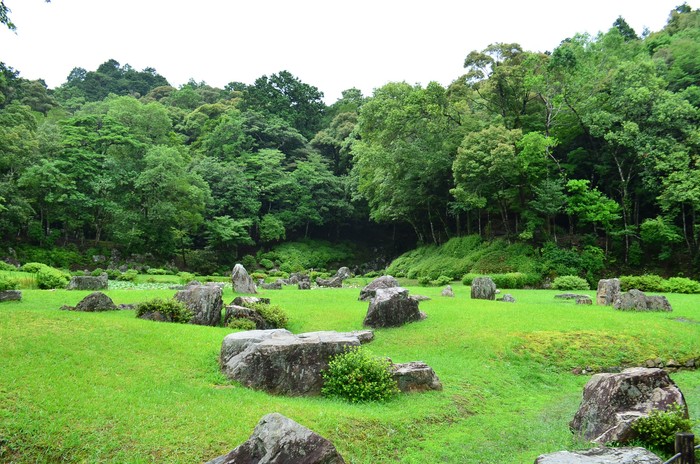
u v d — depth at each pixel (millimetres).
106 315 15688
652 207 43531
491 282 24344
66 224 48250
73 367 9930
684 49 47031
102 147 51562
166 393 9266
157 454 6973
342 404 10062
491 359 14547
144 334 12938
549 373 14195
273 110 75938
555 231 44000
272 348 10922
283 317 17203
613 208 39188
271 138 70125
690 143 37500
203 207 51219
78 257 45625
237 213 57375
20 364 9656
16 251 42781
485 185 40438
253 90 77875
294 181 61219
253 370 10750
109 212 47594
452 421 9945
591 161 45125
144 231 48031
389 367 11492
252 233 61438
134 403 8516
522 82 42469
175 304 16234
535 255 39875
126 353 11328
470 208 44625
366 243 69000
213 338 13297
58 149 47719
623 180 41406
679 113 37781
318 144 70500
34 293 20016
